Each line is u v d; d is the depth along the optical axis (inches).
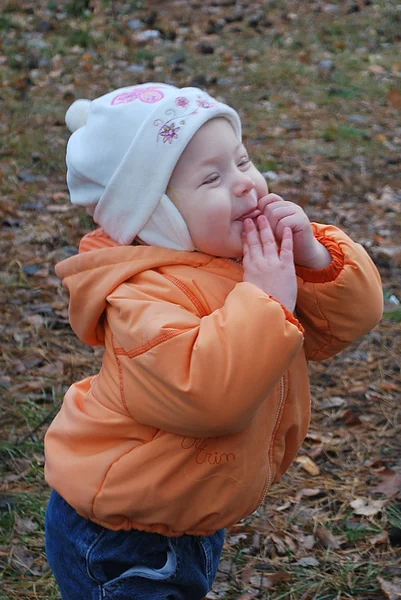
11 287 219.9
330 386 187.9
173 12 460.1
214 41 423.5
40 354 194.9
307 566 139.6
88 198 95.7
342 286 93.8
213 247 90.4
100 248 95.3
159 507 89.4
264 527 148.3
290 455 99.9
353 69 391.9
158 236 91.5
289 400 95.7
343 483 159.0
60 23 436.5
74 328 97.1
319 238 98.2
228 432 84.5
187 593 98.1
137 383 86.0
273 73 382.9
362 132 324.8
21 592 133.6
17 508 149.2
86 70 381.7
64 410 97.0
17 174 282.4
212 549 99.0
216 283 90.5
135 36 425.7
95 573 94.0
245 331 81.2
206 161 88.4
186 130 87.1
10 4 458.0
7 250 237.0
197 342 81.9
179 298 88.4
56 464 93.2
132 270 90.3
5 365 190.5
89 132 94.3
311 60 400.5
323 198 273.6
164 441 88.2
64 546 96.8
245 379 80.5
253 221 92.1
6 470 159.0
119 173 90.5
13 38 415.5
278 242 93.1
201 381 80.6
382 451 167.5
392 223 259.8
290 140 316.5
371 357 197.6
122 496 89.2
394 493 155.0
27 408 175.5
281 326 81.9
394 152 309.6
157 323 83.7
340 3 476.1
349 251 95.1
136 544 93.0
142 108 90.5
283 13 462.9
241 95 359.3
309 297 95.6
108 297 89.7
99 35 423.8
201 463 88.7
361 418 177.3
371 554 141.9
